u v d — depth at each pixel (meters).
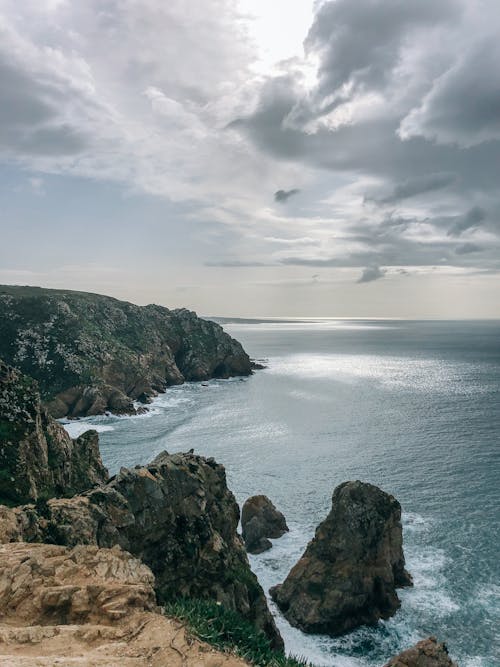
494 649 37.28
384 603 41.78
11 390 46.47
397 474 74.19
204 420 113.50
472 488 67.75
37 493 40.84
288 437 96.81
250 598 32.97
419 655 29.64
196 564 29.77
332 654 37.31
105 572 14.76
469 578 45.88
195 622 11.85
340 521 45.09
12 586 13.46
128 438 98.12
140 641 10.84
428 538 53.53
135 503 29.20
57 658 9.64
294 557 50.91
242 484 70.75
